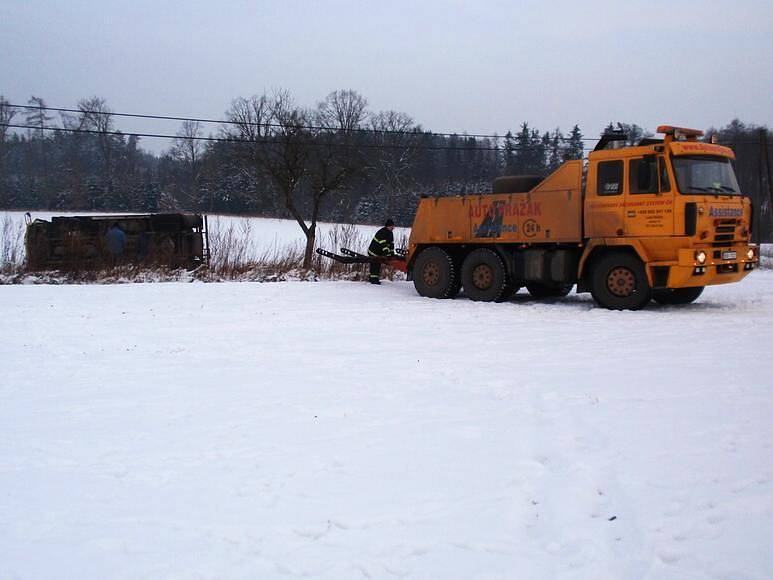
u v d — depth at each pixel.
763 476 4.56
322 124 42.22
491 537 3.88
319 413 6.37
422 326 11.80
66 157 84.38
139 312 13.49
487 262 15.42
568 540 3.80
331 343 10.19
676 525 3.92
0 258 23.88
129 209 71.62
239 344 10.20
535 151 52.12
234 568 3.62
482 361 8.61
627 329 10.98
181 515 4.27
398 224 60.09
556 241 14.30
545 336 10.51
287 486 4.66
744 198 13.44
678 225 12.59
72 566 3.67
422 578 3.47
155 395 7.22
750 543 3.70
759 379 7.27
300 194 52.47
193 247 25.14
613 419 5.91
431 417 6.16
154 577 3.54
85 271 21.50
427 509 4.25
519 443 5.39
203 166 75.56
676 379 7.36
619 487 4.46
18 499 4.57
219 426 6.05
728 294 16.61
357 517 4.16
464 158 67.94
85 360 9.11
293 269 23.17
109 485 4.77
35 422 6.32
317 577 3.52
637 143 13.83
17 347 10.01
